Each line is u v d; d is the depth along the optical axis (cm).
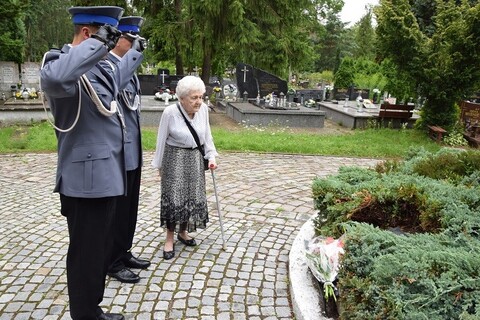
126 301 308
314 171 724
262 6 1650
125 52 300
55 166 703
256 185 618
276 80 1498
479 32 1024
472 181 359
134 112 337
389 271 219
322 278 278
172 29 1596
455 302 201
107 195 246
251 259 378
